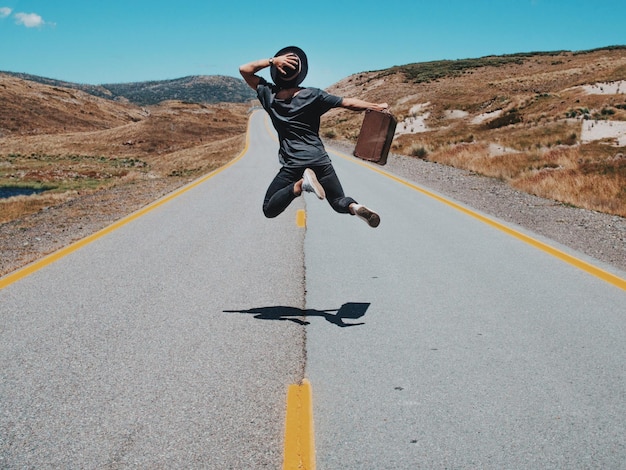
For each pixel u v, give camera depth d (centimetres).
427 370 447
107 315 579
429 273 747
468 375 438
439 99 6669
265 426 361
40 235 1039
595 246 920
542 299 630
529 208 1330
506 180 1969
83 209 1376
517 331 532
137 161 6247
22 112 11112
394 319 570
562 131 3316
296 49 466
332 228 1066
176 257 836
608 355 474
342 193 478
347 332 532
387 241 949
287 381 427
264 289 675
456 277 726
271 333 529
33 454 331
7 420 371
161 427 360
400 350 489
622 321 557
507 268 770
